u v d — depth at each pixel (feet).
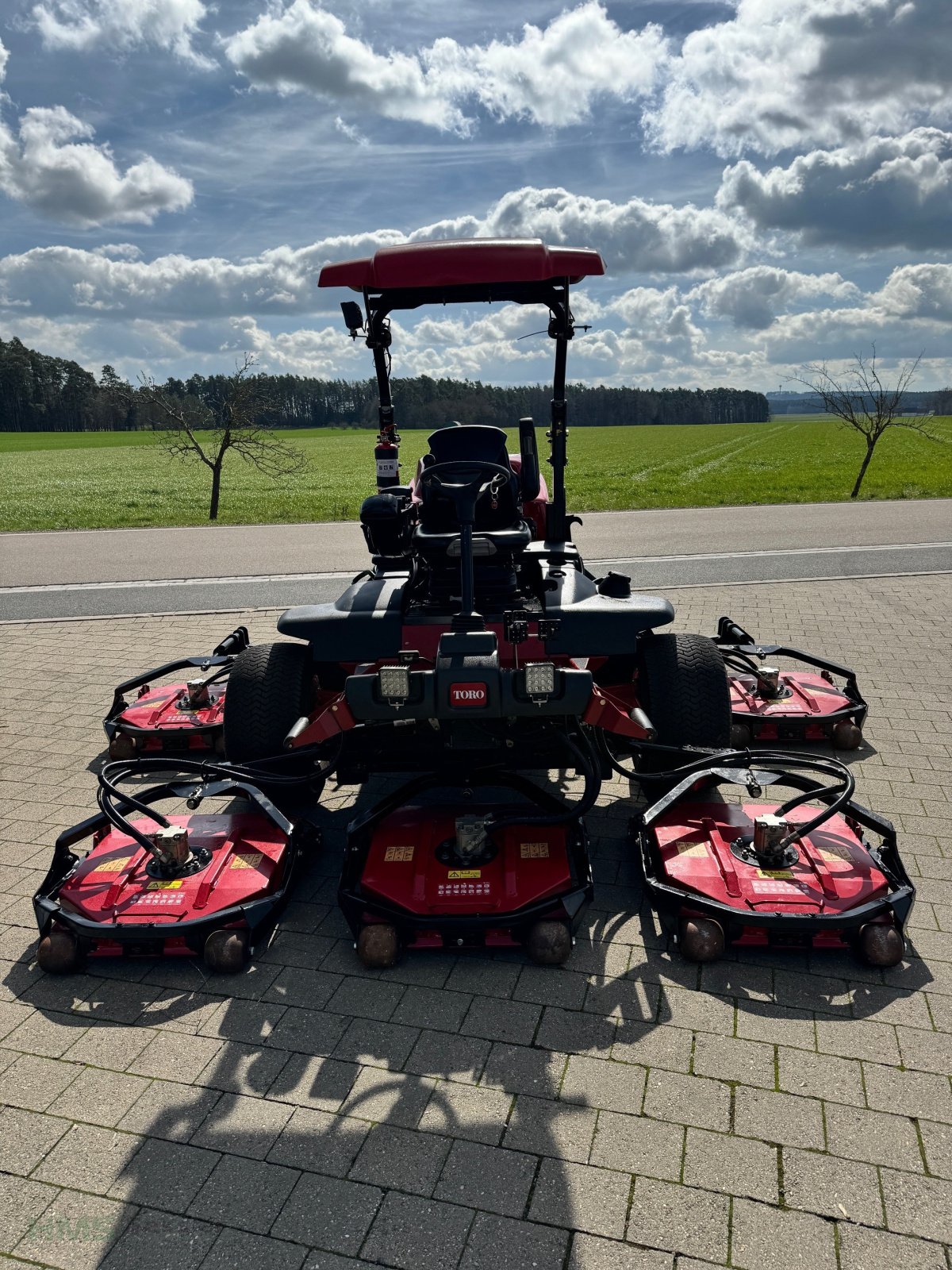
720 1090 9.84
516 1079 10.08
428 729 14.01
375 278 13.69
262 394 72.08
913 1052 10.38
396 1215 8.41
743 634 22.04
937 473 105.40
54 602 36.52
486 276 13.52
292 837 13.84
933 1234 8.09
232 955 11.95
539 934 11.87
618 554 45.01
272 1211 8.50
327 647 14.39
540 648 13.98
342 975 12.16
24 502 90.53
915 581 36.27
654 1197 8.52
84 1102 9.94
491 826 12.62
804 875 12.41
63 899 12.52
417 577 16.12
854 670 24.49
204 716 19.49
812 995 11.44
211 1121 9.61
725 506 68.49
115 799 17.79
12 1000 11.79
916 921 13.01
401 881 12.46
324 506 79.66
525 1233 8.20
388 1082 10.09
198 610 34.53
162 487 115.14
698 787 14.67
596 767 12.76
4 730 21.83
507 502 15.48
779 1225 8.21
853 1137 9.18
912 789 17.22
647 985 11.71
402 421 231.50
